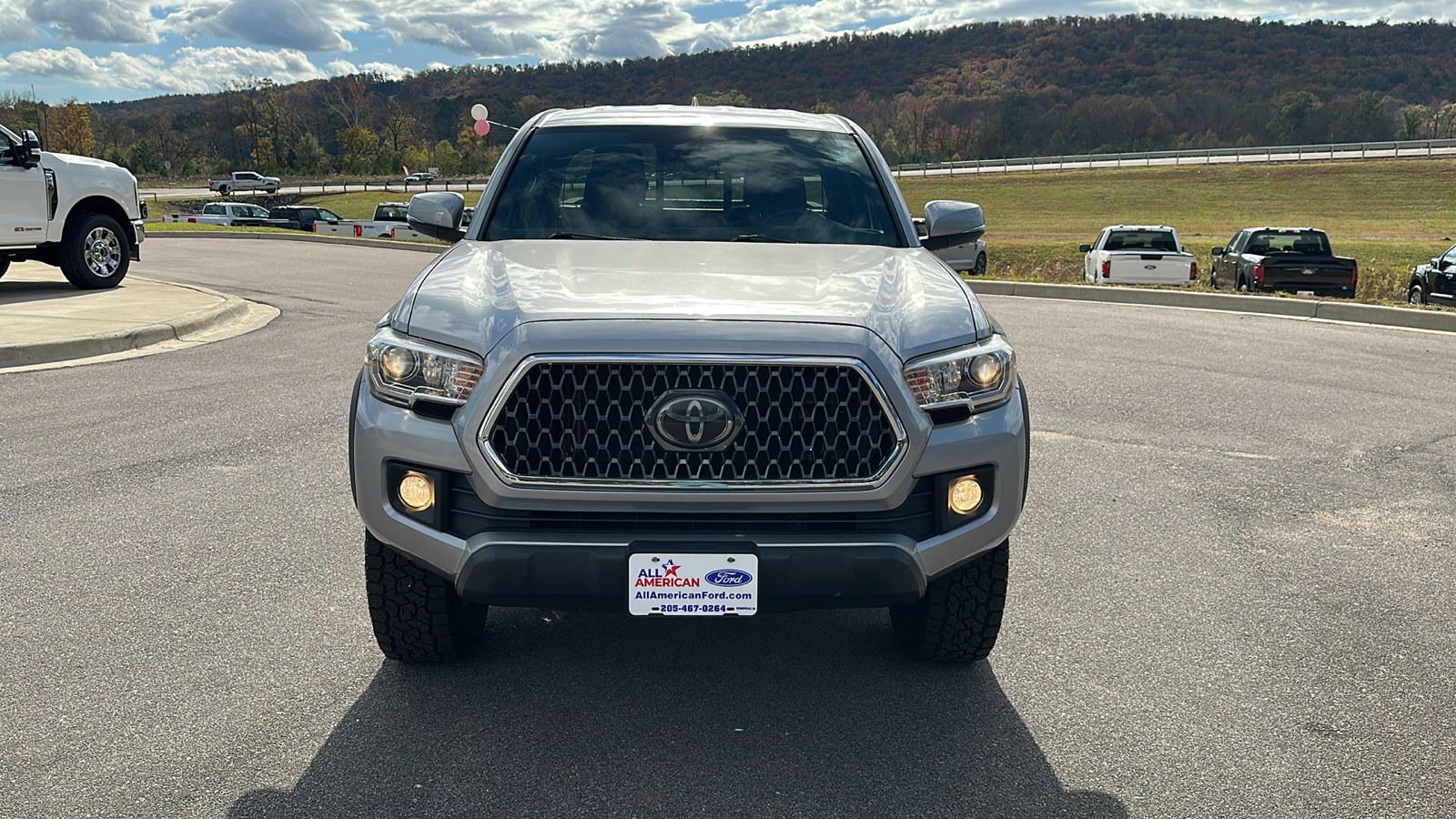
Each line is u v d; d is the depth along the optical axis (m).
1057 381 9.27
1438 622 4.18
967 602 3.53
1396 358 10.77
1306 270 19.16
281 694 3.47
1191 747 3.21
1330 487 6.09
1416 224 59.69
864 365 3.01
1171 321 13.77
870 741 3.23
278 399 8.02
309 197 97.88
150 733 3.21
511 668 3.70
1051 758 3.14
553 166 4.61
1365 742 3.25
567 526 3.06
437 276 3.57
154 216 83.81
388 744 3.16
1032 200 77.38
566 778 2.99
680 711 3.41
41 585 4.37
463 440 3.03
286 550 4.82
